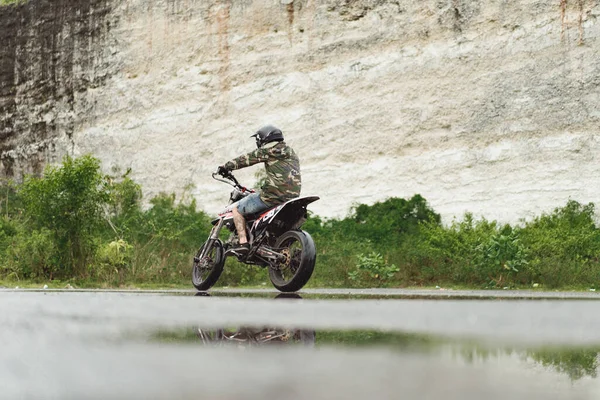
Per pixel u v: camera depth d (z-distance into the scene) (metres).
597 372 1.03
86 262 10.12
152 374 0.98
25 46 24.25
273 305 3.05
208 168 19.86
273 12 19.41
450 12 16.61
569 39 15.07
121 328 1.78
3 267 10.21
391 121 17.11
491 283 9.56
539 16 15.47
